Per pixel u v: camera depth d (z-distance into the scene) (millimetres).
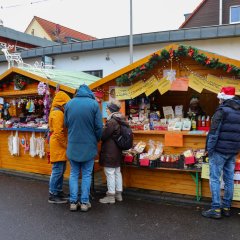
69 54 12648
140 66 5516
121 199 5422
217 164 4504
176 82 5422
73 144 4863
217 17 23109
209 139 4457
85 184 4945
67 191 6031
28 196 5738
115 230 4234
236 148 4484
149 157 5547
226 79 5059
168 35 10539
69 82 7145
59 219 4621
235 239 3938
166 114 6012
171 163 5348
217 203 4555
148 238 3990
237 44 9906
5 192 5996
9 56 9500
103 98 6227
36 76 6887
